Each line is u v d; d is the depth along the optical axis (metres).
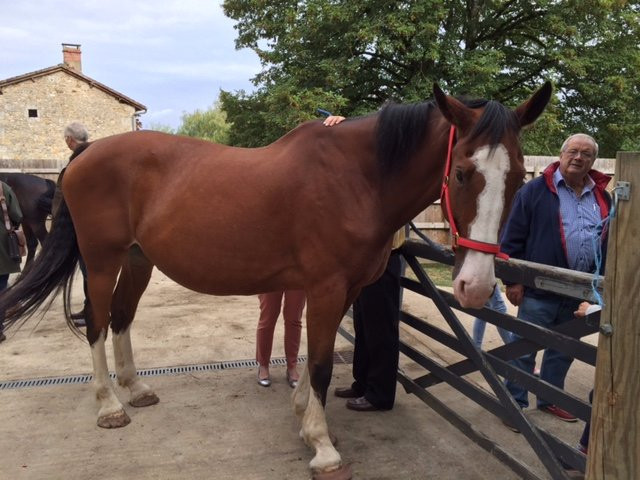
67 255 2.78
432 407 2.71
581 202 2.61
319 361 2.23
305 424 2.30
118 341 2.90
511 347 2.11
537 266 1.88
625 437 1.42
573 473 2.10
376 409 2.88
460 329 2.37
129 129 22.38
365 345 2.92
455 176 1.72
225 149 2.43
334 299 2.16
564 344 1.77
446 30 11.34
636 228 1.33
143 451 2.41
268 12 12.31
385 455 2.42
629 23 11.95
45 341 4.00
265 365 3.18
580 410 1.72
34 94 20.70
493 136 1.62
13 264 3.93
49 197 5.14
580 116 13.40
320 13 10.80
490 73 10.55
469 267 1.64
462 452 2.46
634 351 1.37
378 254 2.18
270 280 2.31
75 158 2.69
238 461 2.34
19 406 2.86
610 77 11.50
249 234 2.21
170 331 4.31
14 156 20.70
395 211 2.12
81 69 23.70
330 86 10.96
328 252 2.11
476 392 2.34
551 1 12.05
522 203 2.69
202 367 3.50
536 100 1.70
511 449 2.51
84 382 3.20
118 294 2.88
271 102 10.76
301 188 2.12
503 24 12.80
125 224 2.56
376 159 2.08
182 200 2.32
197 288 2.46
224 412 2.83
